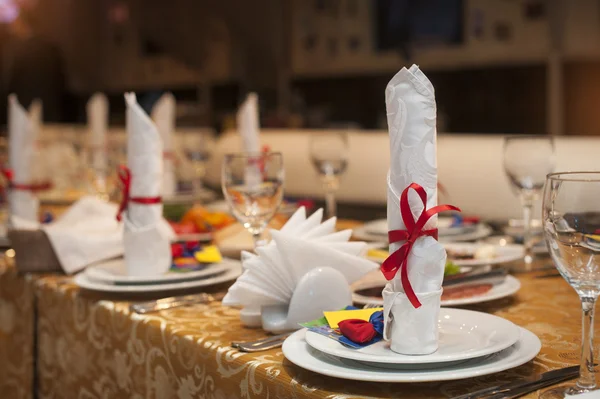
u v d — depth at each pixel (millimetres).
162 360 1012
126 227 1252
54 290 1298
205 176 3453
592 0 4363
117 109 6777
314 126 5668
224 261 1375
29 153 1799
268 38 5848
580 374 695
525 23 4621
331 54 5535
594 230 679
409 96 800
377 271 1238
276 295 971
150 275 1243
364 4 5309
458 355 727
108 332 1141
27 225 1625
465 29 4875
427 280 775
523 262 1373
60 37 6797
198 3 6188
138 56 6586
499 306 1067
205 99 6234
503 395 691
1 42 6688
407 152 800
